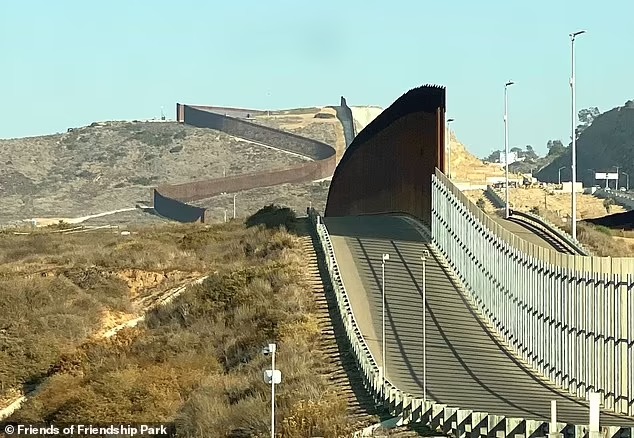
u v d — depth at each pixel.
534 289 49.41
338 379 45.81
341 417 38.41
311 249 74.12
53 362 60.66
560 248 69.50
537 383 45.38
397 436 34.84
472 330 54.97
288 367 47.28
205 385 47.62
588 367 42.94
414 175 82.88
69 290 71.56
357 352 47.31
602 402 41.69
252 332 56.56
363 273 65.62
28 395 56.75
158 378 50.66
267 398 42.38
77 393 50.28
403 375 45.12
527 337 50.12
